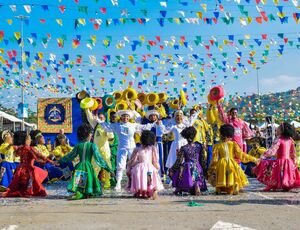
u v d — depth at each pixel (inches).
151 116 424.5
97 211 251.1
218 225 204.1
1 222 221.0
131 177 317.1
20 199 317.1
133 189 312.3
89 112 381.7
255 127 594.9
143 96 494.0
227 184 326.6
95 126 384.8
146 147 319.6
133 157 319.3
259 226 201.9
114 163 412.5
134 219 223.9
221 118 391.9
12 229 203.0
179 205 272.2
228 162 331.3
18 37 420.5
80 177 313.1
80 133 324.8
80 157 322.0
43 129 691.4
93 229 200.8
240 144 383.9
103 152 379.6
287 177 349.1
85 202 293.6
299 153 444.5
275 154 354.3
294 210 247.0
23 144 341.1
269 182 352.5
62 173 448.5
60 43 434.6
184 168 331.0
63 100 697.6
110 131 377.4
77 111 696.4
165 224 209.8
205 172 338.3
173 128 404.8
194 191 328.5
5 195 330.6
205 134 477.1
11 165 372.5
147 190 307.9
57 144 482.0
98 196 325.4
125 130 375.9
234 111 387.9
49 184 443.2
